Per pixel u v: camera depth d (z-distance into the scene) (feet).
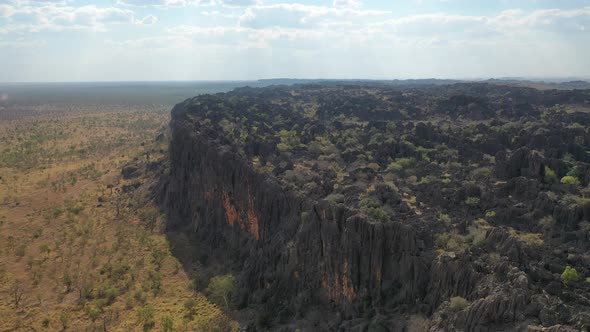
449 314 213.87
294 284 307.78
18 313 323.98
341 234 285.02
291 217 337.31
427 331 220.84
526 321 188.96
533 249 238.07
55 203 573.33
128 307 333.21
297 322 284.61
